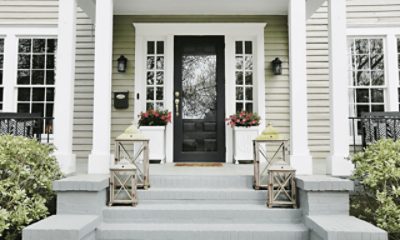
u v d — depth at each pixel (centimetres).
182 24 578
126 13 573
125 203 334
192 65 584
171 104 571
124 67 568
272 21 584
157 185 364
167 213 321
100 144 375
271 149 560
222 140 570
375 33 587
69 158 389
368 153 342
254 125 545
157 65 586
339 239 250
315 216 300
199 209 323
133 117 570
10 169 317
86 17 594
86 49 591
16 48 592
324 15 599
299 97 375
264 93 574
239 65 587
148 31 579
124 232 299
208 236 298
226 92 574
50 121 583
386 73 584
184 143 572
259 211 321
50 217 295
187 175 366
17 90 591
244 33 581
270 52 581
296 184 331
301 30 382
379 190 321
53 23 592
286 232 296
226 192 345
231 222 321
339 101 389
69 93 397
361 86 586
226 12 571
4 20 592
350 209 346
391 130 401
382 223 294
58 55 399
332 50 394
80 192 309
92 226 287
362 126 421
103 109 379
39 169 334
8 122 407
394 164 313
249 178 365
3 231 290
